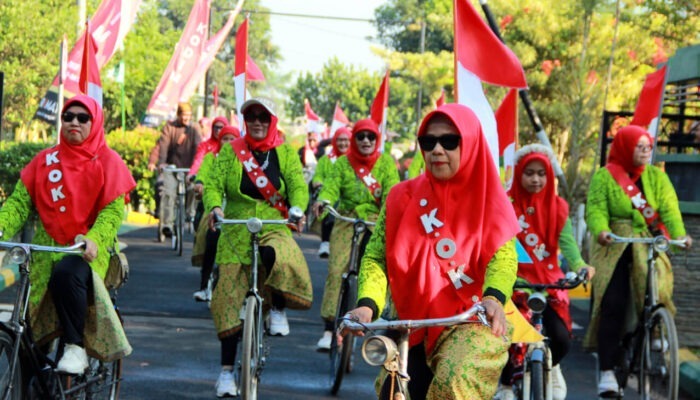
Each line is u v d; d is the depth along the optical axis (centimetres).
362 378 1113
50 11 2928
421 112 7112
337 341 1018
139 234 2538
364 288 624
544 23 3130
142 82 4822
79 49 1870
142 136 3077
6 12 2766
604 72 2748
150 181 3030
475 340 602
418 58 4819
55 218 797
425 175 636
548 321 868
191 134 2128
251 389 905
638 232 1057
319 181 1548
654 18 2686
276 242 984
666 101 1591
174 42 6362
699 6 2538
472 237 620
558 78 2889
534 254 886
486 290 604
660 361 998
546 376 812
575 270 880
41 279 794
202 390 1014
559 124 3016
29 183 806
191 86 3075
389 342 540
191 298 1578
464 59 922
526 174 879
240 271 968
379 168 1248
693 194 1418
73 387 798
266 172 992
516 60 918
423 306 623
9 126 3281
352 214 1238
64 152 799
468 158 615
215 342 1266
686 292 1384
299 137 10981
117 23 1959
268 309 1007
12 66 2784
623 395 1077
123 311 1446
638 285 1029
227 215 997
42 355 778
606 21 2845
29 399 770
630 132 1052
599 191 1059
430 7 8750
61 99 1684
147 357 1159
